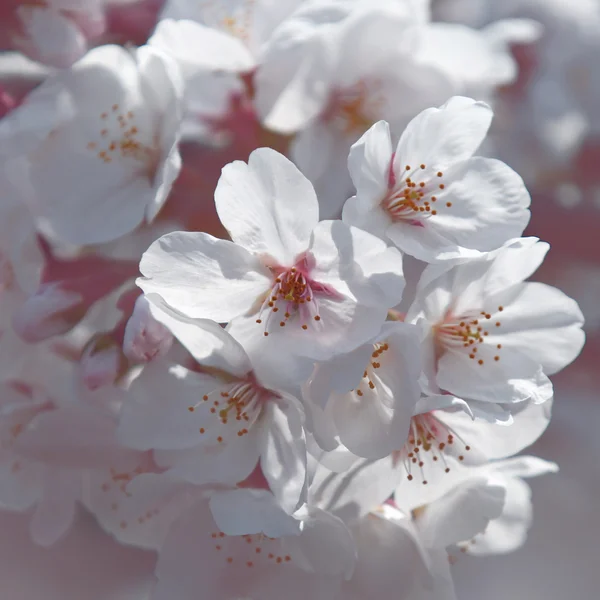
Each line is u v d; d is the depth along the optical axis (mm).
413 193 302
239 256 297
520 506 323
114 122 318
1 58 325
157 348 302
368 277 294
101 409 312
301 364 293
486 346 309
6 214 317
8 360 323
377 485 306
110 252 325
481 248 302
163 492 309
